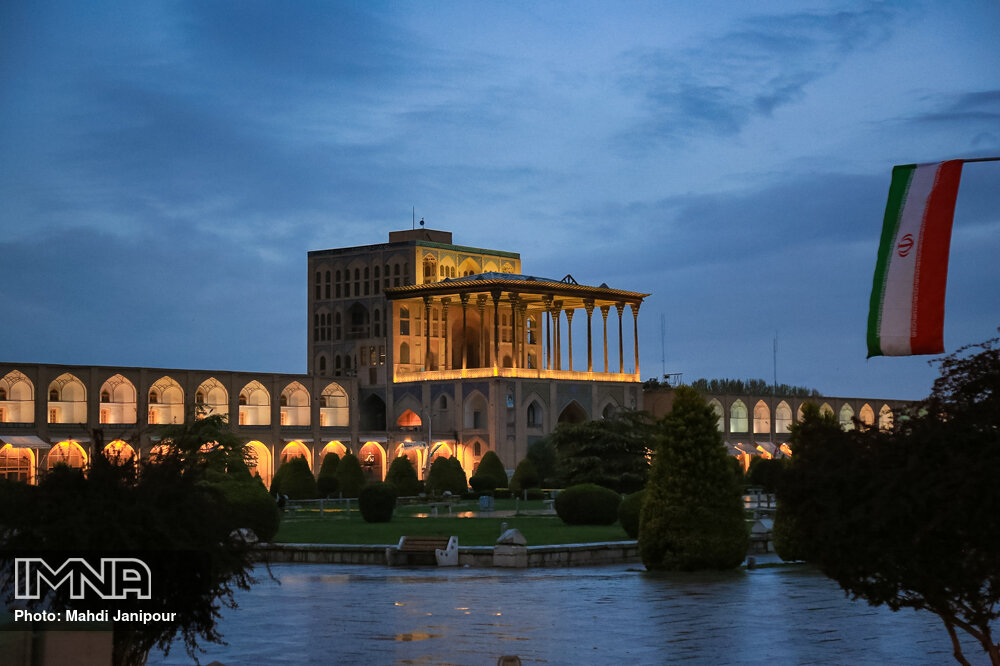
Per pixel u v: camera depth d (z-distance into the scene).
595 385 114.69
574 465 79.56
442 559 37.00
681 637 21.59
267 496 41.66
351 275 123.50
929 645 20.75
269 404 101.38
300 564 38.69
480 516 61.75
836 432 15.54
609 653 19.89
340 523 56.03
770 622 23.55
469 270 126.88
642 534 35.59
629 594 28.50
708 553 34.66
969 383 15.16
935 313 16.17
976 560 14.30
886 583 15.04
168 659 19.53
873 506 14.47
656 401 121.69
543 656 19.61
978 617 15.05
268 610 25.59
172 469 14.96
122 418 92.00
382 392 117.12
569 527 51.84
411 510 69.44
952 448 14.43
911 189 16.42
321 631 22.45
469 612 25.12
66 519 13.95
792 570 35.22
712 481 35.22
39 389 86.44
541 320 130.38
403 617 24.38
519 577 33.12
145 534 14.23
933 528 14.09
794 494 15.46
